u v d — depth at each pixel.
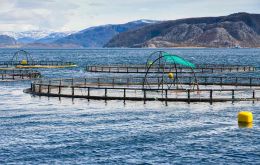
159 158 33.94
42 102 60.12
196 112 53.06
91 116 50.47
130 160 33.34
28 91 70.00
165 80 90.50
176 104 58.34
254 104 59.16
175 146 37.53
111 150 36.06
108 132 42.47
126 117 49.91
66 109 54.84
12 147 36.75
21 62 146.50
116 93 67.94
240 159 33.94
